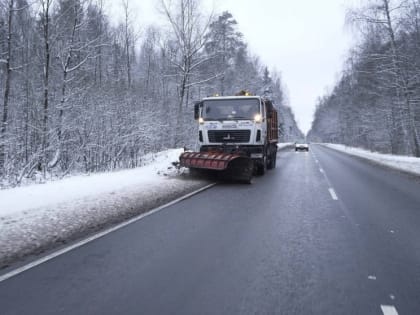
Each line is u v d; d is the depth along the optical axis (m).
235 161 12.22
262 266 4.42
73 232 5.88
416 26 24.83
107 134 16.08
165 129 23.69
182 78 27.95
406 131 32.09
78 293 3.63
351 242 5.46
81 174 13.59
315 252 4.97
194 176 13.10
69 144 15.33
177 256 4.77
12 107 14.59
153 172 13.69
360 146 57.41
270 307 3.35
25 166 11.91
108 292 3.66
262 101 13.61
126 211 7.55
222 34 38.97
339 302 3.46
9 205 7.13
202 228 6.23
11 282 3.90
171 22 26.73
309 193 10.21
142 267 4.37
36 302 3.43
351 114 62.28
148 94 23.95
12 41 15.90
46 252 4.92
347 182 12.95
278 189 10.93
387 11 25.05
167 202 8.68
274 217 7.11
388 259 4.71
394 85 27.38
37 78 16.02
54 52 16.16
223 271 4.25
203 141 13.21
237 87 42.97
